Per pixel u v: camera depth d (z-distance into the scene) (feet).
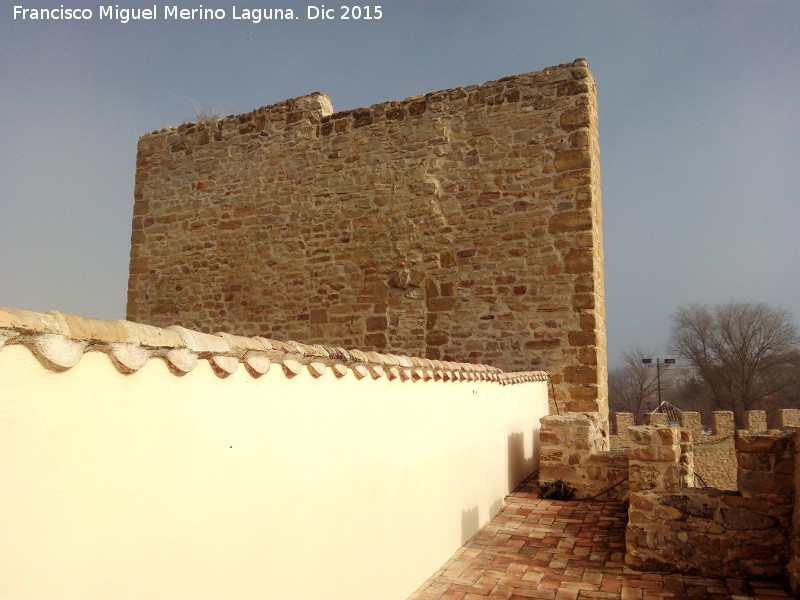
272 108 36.19
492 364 29.27
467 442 18.20
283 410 9.25
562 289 28.40
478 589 14.07
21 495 5.27
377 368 12.47
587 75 29.19
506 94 30.63
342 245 33.37
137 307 38.40
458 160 31.24
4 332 5.06
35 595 5.35
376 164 33.09
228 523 7.90
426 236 31.48
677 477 15.52
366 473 11.89
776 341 108.88
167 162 38.88
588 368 27.61
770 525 14.74
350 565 11.07
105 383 6.16
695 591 13.88
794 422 62.23
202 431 7.51
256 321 35.04
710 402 115.14
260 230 35.58
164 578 6.79
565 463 22.41
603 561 15.87
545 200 29.22
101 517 6.04
